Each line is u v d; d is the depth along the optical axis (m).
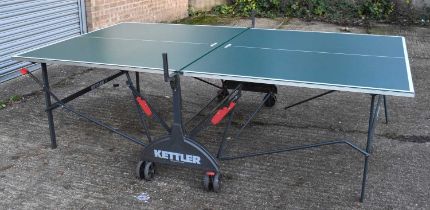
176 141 3.44
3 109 5.05
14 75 6.04
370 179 3.67
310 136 4.46
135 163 3.92
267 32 4.66
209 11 11.17
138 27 5.02
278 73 3.22
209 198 3.41
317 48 3.96
